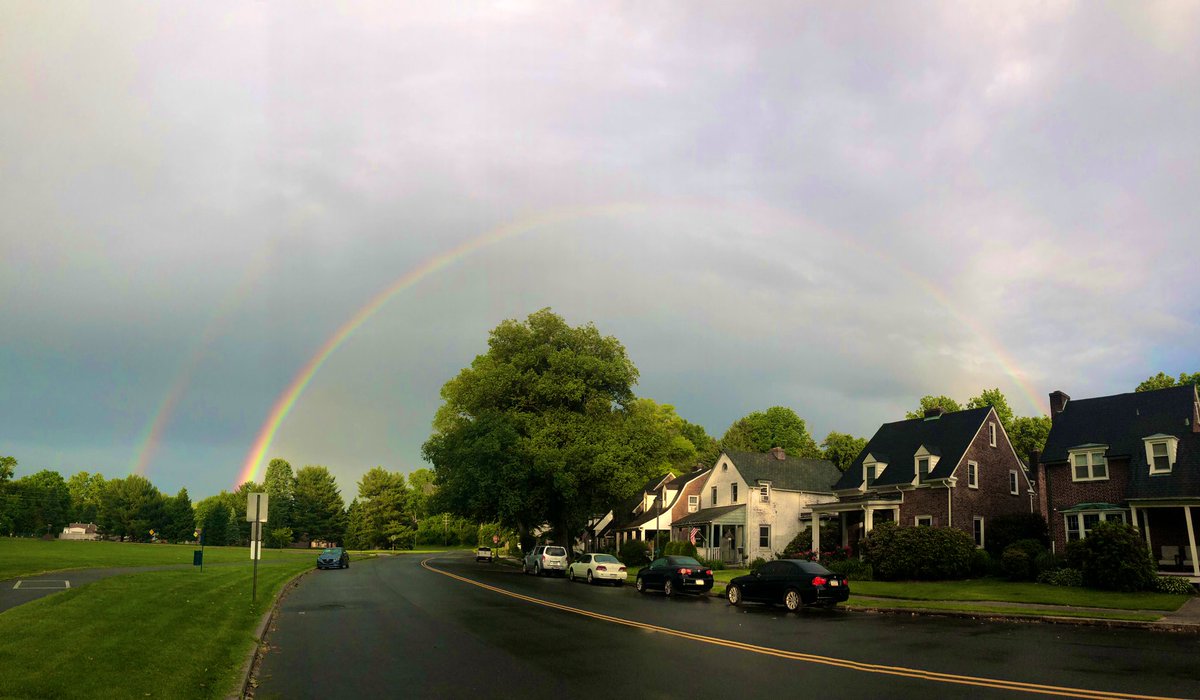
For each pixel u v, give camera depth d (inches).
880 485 1786.4
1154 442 1279.5
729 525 2237.9
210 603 786.8
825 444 3695.9
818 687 442.3
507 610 876.0
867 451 1915.6
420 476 5792.3
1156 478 1256.8
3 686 367.6
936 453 1716.3
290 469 5959.6
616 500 2284.7
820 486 2298.2
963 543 1386.6
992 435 1780.3
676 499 2529.5
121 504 5000.0
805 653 571.5
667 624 759.7
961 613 874.1
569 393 2203.5
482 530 4702.3
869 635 689.0
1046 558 1251.8
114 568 1455.5
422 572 1742.1
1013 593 1081.4
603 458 2085.4
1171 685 445.1
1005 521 1537.9
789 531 2192.4
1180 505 1188.5
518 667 509.4
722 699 411.8
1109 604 925.8
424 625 736.3
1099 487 1360.7
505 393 2274.9
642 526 2659.9
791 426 4126.5
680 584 1168.8
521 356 2271.2
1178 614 826.2
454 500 2241.6
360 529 4995.1
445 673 488.4
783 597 954.7
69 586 975.0
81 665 425.4
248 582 1115.9
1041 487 1496.1
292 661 535.2
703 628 730.8
